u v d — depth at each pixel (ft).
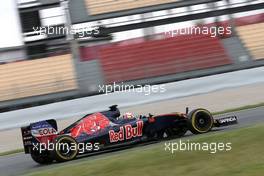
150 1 317.83
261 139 101.14
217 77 225.56
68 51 281.33
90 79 257.96
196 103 222.07
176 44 280.10
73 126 127.34
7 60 289.74
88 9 316.60
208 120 136.98
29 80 260.62
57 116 216.33
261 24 295.89
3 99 246.68
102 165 96.32
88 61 272.72
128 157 100.89
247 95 223.51
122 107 220.84
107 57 274.36
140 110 220.84
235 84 226.99
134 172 87.10
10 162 143.84
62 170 99.19
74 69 265.54
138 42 286.05
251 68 236.84
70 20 290.76
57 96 246.88
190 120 134.21
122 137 129.49
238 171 79.20
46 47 318.65
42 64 271.28
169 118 137.59
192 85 224.12
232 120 141.59
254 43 279.08
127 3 318.04
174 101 221.87
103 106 221.25
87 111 219.41
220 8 312.50
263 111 184.65
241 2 314.35
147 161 94.43
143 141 133.28
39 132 123.95
